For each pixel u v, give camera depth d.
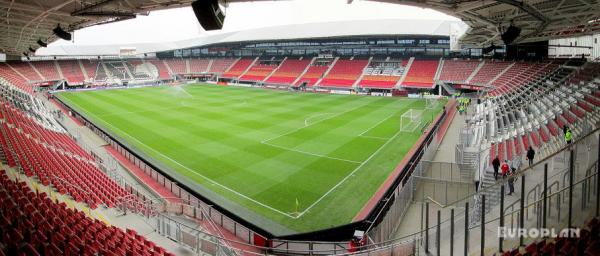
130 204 17.05
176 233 13.93
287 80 79.19
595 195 9.98
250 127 36.38
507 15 21.98
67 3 22.00
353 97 60.31
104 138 33.56
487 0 17.19
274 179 22.59
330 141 31.17
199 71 95.88
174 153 28.06
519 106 34.56
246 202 19.47
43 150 21.83
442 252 10.70
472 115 41.59
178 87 74.94
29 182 16.02
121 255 9.98
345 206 19.00
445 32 63.53
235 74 89.62
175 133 34.22
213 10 12.32
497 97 44.12
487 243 10.45
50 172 17.92
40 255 8.58
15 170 16.94
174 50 105.31
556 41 54.53
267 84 80.44
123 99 56.91
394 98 59.41
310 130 35.19
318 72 78.88
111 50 91.62
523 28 27.64
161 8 21.97
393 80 68.44
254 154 27.53
